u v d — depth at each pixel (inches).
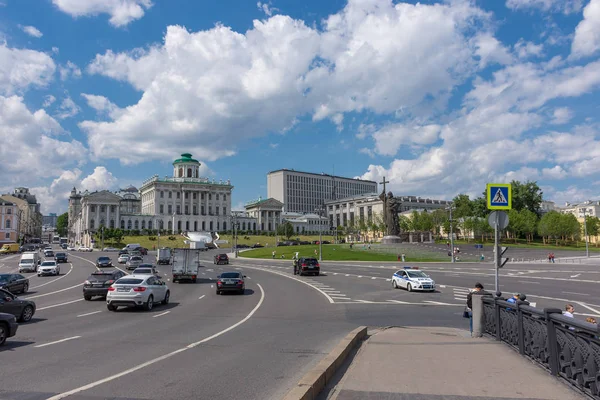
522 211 4648.1
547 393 268.2
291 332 553.6
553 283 1309.1
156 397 280.4
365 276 1665.8
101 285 981.2
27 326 613.6
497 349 405.7
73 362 381.4
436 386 286.0
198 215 6382.9
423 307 841.5
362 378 307.9
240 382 315.6
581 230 4675.2
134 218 5964.6
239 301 951.6
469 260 2738.7
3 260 3016.7
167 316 721.0
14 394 286.4
